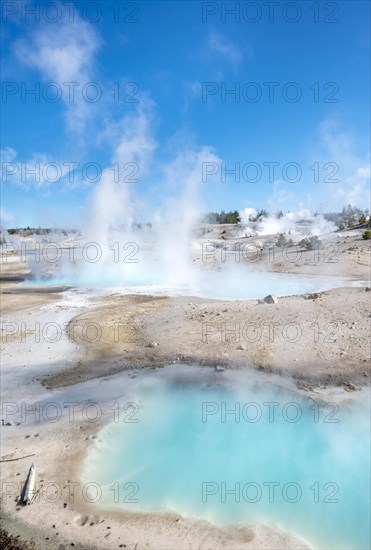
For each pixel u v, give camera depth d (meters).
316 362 8.82
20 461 5.74
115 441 6.33
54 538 4.39
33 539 4.38
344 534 4.65
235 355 9.43
